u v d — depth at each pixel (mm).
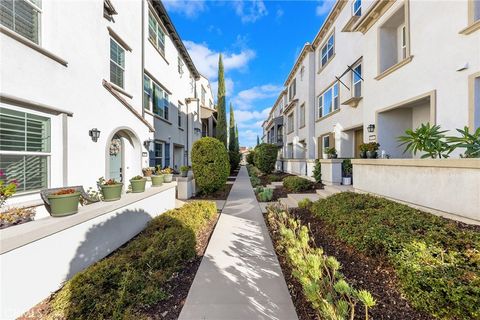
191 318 2229
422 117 6195
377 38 6926
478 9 4180
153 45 10250
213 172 8555
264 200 8094
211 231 4980
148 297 2410
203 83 23656
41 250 2494
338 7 10430
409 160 4266
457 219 3314
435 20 4965
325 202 5027
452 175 3412
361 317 2047
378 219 3344
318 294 1663
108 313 2154
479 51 4125
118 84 7590
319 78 13234
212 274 3078
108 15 6484
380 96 6828
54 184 4414
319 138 13188
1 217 2475
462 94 4410
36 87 4055
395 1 6168
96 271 2580
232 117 27047
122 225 4090
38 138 4145
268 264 3365
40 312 2295
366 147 6418
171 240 3600
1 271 2104
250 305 2430
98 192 5164
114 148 6777
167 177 6852
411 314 2033
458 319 1786
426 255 2287
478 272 1970
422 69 5312
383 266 2709
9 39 3594
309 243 3785
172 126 12922
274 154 16938
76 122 5020
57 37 4559
